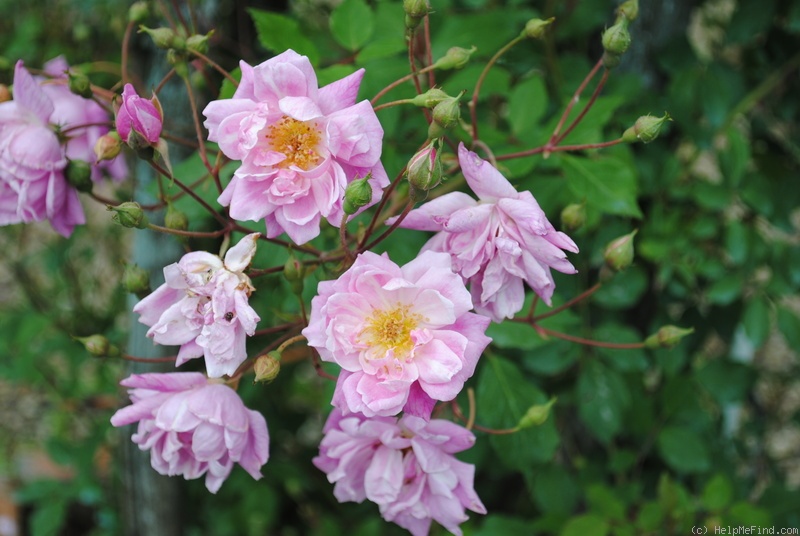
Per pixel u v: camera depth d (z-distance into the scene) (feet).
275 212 1.56
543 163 2.02
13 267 3.17
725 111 2.27
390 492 1.62
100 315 3.09
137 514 2.50
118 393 2.52
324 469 1.67
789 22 2.29
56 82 1.82
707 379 2.40
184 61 1.74
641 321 2.55
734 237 2.21
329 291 1.52
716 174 3.12
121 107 1.59
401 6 2.02
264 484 2.77
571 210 1.76
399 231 1.90
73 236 3.06
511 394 2.01
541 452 2.01
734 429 3.38
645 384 2.39
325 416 2.16
